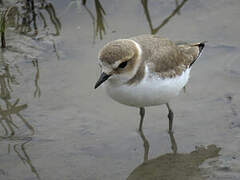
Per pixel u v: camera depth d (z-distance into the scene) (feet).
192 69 48.39
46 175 36.58
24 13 57.26
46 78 47.83
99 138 40.73
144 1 58.29
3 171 37.01
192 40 51.60
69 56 50.60
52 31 54.49
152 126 42.32
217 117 42.37
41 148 39.55
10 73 48.44
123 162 38.11
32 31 54.39
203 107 43.68
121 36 53.01
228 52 50.03
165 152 39.34
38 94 45.75
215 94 45.03
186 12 56.75
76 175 36.52
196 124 41.88
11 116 43.14
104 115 43.47
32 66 49.44
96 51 51.06
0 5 58.03
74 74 48.26
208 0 58.34
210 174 36.17
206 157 38.17
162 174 36.81
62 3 58.54
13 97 45.42
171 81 37.11
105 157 38.63
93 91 46.29
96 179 36.11
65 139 40.50
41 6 58.34
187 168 37.22
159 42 38.17
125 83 35.58
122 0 58.59
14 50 51.44
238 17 55.21
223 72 47.57
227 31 53.01
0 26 51.13
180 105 44.27
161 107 44.65
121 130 41.78
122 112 44.06
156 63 36.19
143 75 35.47
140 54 35.45
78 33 54.03
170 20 55.42
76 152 39.09
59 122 42.42
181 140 40.50
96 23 55.57
